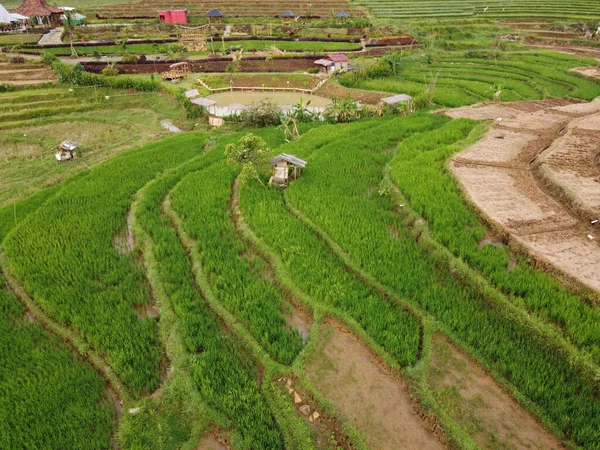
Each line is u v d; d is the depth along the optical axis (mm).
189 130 34719
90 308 14734
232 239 18156
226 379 12109
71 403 11703
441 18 71312
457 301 14258
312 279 15430
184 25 66500
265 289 15352
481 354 12461
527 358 12062
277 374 12461
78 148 28922
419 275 15406
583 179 20328
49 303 14836
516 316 13320
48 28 64125
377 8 81312
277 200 20578
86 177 24344
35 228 19109
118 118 36688
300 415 11469
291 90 45438
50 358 13148
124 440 10875
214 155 26781
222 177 23328
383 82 44062
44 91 40688
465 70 47875
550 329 12664
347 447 10750
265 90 45531
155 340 13758
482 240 17109
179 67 46750
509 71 47156
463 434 10453
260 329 13570
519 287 14203
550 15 68688
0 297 15633
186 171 24625
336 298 14547
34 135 33000
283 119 30531
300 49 57031
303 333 14031
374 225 18219
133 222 19734
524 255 15859
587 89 39594
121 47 55438
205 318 14281
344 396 11766
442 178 21312
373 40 59969
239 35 62469
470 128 28828
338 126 31516
